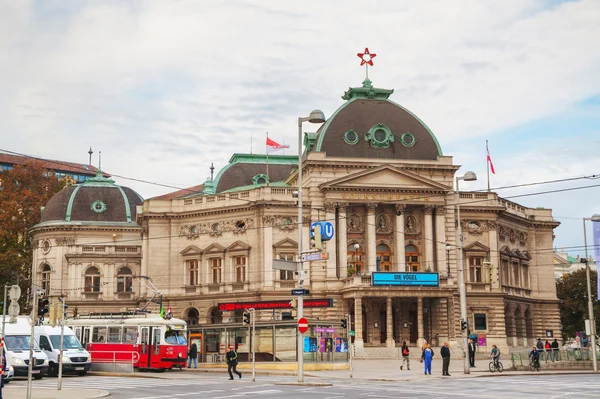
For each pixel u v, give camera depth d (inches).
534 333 4084.6
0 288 3986.2
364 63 3831.2
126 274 4077.3
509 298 3811.5
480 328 3634.4
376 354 3233.3
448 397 1387.8
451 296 3380.9
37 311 1513.3
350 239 3535.9
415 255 3595.0
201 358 2716.5
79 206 4197.8
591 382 1865.2
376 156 3585.1
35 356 1963.6
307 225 3513.8
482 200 3720.5
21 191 4783.5
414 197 3565.5
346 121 3634.4
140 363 2385.6
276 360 2532.0
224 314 3553.2
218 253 3622.0
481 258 3710.6
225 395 1429.6
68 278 4037.9
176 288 3703.3
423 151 3634.4
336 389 1605.6
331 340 2596.0
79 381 1914.4
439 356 3297.2
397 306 3489.2
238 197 3614.7
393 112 3703.3
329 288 3442.4
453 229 3651.6
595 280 4478.3
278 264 1868.8
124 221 4217.5
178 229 3754.9
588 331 2556.6
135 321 2416.3
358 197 3513.8
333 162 3499.0
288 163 4244.6
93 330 2479.1
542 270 4173.2
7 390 1555.1
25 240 4554.6
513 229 3996.1
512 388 1640.0
